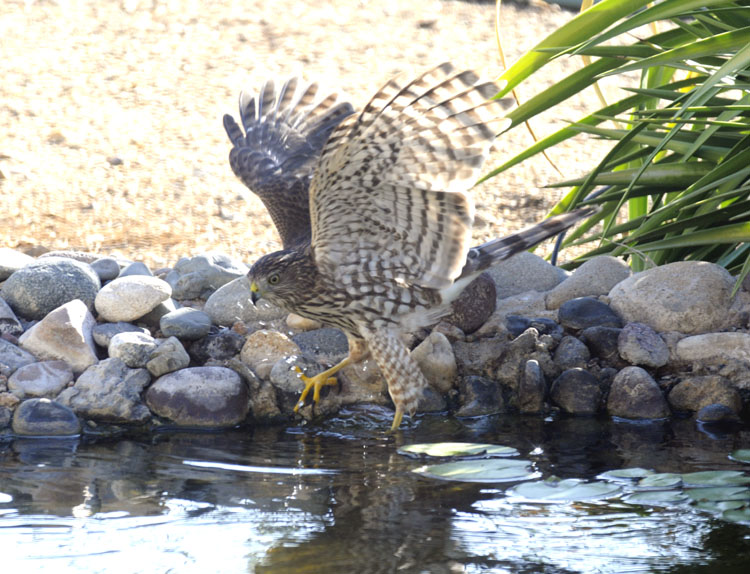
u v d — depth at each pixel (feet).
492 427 28.53
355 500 22.52
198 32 82.12
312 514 21.67
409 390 28.12
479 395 30.19
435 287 27.09
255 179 31.19
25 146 56.75
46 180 51.67
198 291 34.14
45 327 30.19
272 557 19.44
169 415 28.68
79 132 59.77
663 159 35.50
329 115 31.96
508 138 61.57
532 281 34.86
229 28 83.51
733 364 29.76
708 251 35.32
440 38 82.28
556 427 28.43
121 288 31.63
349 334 29.19
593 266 33.88
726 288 31.42
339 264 27.32
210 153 57.47
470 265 27.73
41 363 29.48
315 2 92.58
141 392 29.12
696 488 22.86
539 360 31.07
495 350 31.35
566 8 94.07
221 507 22.09
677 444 26.50
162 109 64.95
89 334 30.63
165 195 50.49
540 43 31.42
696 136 33.06
